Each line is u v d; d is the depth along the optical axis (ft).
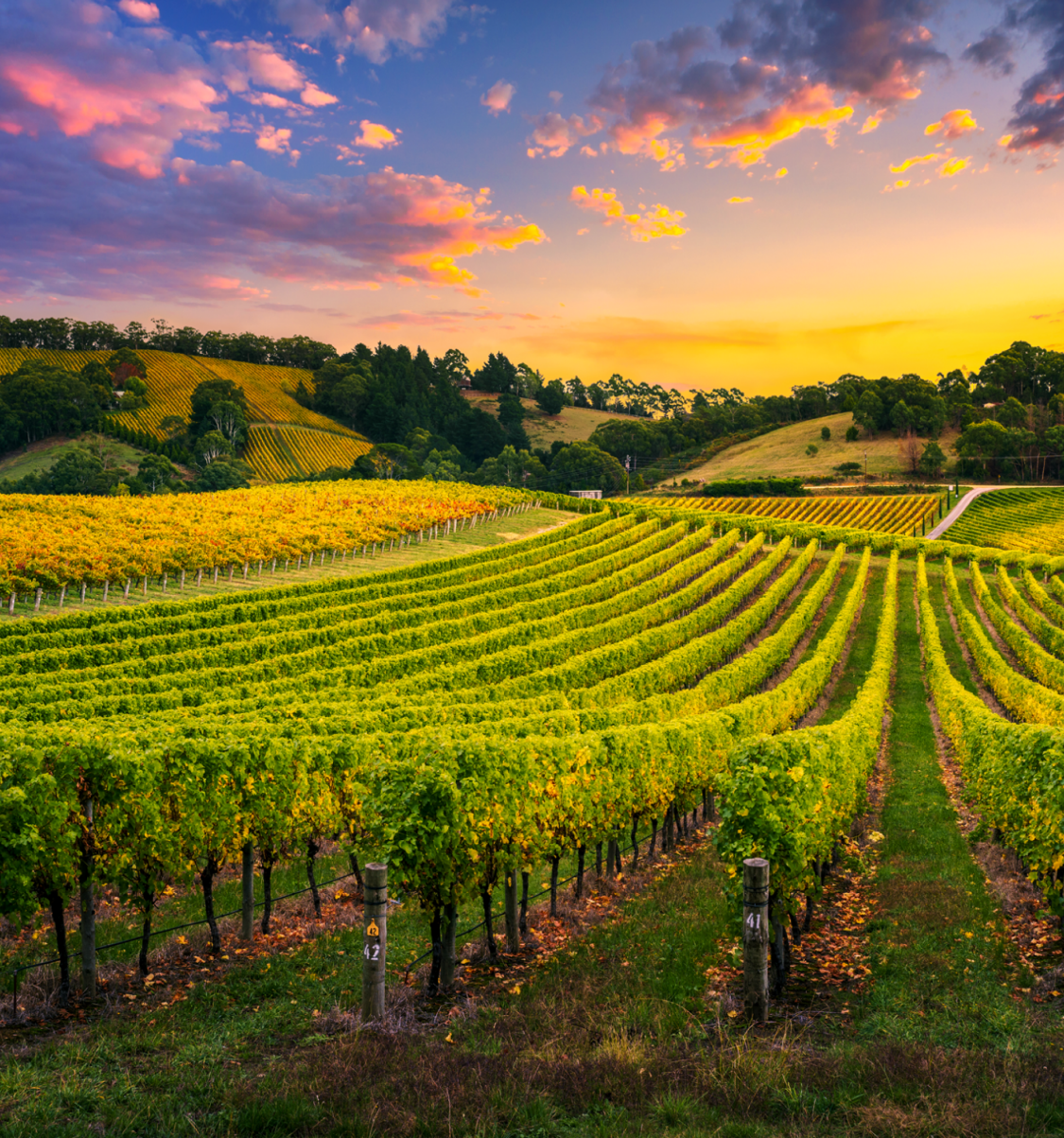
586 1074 22.04
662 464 588.09
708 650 134.62
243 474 427.33
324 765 45.62
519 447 640.58
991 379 651.25
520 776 39.06
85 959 32.37
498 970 35.17
